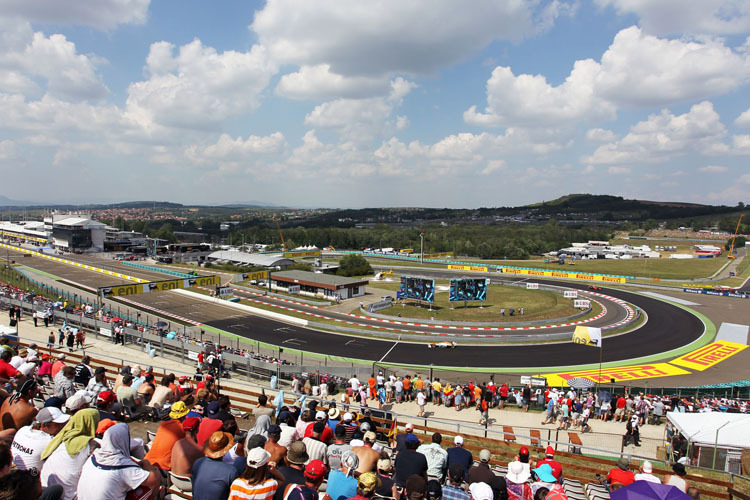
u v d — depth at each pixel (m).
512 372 40.62
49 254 121.19
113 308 61.03
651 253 161.62
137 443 8.15
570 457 16.64
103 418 8.91
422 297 69.44
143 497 6.37
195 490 6.74
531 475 10.55
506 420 25.39
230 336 50.75
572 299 79.88
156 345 34.78
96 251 134.62
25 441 7.45
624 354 47.25
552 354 46.81
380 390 26.73
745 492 15.27
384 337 52.88
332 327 56.28
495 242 178.62
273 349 45.56
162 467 8.37
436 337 52.53
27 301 45.03
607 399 26.94
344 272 107.62
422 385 27.59
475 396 26.95
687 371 41.69
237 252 121.88
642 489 9.05
